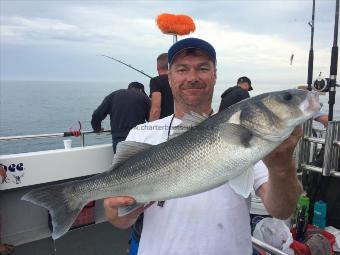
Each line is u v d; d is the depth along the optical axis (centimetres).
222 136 76
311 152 157
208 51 97
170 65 102
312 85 160
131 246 106
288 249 128
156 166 82
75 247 198
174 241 86
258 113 74
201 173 77
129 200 82
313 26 179
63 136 221
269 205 82
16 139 203
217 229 85
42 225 216
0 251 184
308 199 144
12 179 194
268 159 74
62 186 90
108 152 230
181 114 101
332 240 141
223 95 233
